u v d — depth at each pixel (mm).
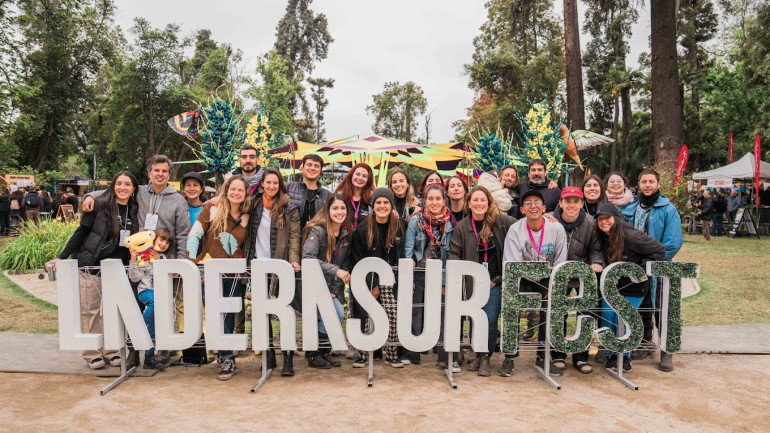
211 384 4117
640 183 4930
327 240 4438
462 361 4762
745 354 5000
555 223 4402
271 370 4348
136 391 3941
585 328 4152
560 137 7473
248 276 4375
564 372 4488
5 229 18156
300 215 5031
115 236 4371
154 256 4324
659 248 4426
